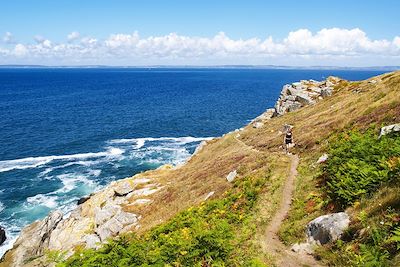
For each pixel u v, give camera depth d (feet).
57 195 203.10
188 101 609.42
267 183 93.81
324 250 50.80
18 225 169.27
